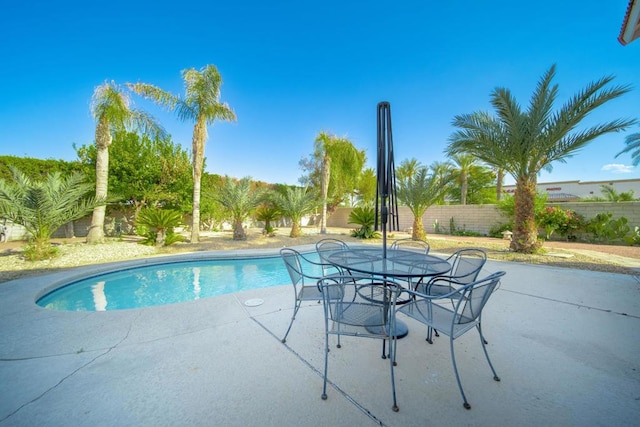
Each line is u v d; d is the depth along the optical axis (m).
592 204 9.95
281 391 1.84
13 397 1.76
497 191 18.33
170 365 2.14
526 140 6.62
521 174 7.14
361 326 2.00
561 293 3.93
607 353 2.30
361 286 2.94
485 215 12.56
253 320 3.01
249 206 10.90
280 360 2.21
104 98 8.02
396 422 1.57
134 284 5.65
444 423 1.56
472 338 2.58
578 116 6.02
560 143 6.53
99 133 8.09
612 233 9.22
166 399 1.75
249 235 12.42
